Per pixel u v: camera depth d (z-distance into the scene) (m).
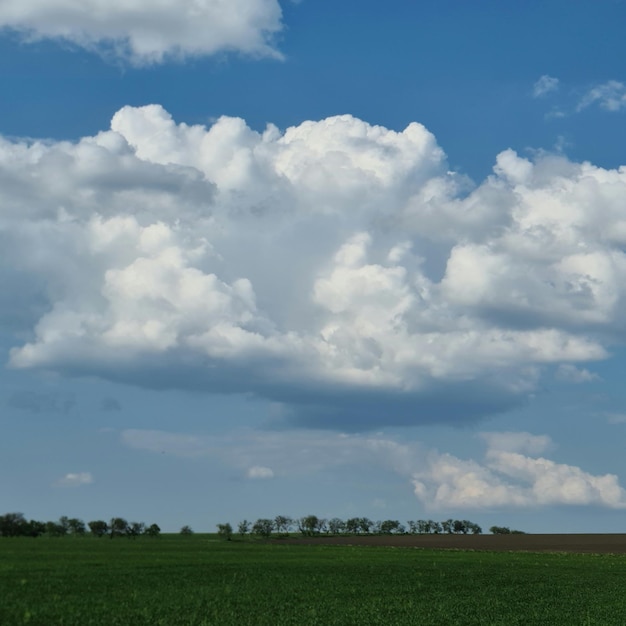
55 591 55.84
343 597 59.66
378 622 47.88
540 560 112.00
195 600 53.81
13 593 53.59
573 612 54.69
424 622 48.47
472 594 64.75
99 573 70.69
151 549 123.06
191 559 96.06
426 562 102.50
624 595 65.88
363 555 117.00
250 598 56.59
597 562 109.25
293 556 109.31
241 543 161.50
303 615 49.47
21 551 106.38
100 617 45.12
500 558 115.31
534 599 62.00
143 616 45.97
